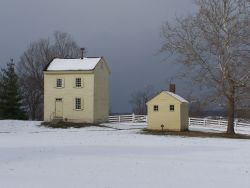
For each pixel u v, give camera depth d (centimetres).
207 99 5016
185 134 4981
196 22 4931
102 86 6475
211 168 2358
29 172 2170
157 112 5500
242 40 4797
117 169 2286
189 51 4934
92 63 6309
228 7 4844
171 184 1908
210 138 4578
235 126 6512
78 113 6206
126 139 4200
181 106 5441
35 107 9831
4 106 8000
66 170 2239
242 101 4981
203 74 4931
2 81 8300
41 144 3584
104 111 6550
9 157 2719
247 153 3075
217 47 4828
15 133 5044
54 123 5966
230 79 4844
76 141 3900
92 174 2125
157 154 2969
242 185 1902
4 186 1812
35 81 9644
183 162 2578
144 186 1858
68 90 6250
